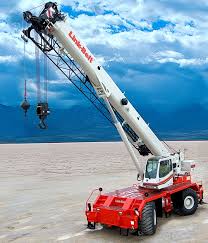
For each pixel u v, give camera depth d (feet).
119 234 47.29
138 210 44.73
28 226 52.54
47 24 44.09
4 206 66.23
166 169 52.08
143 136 52.70
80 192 79.61
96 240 45.27
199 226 49.52
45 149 294.46
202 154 199.11
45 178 104.22
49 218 56.59
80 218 55.98
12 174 114.32
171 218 53.52
